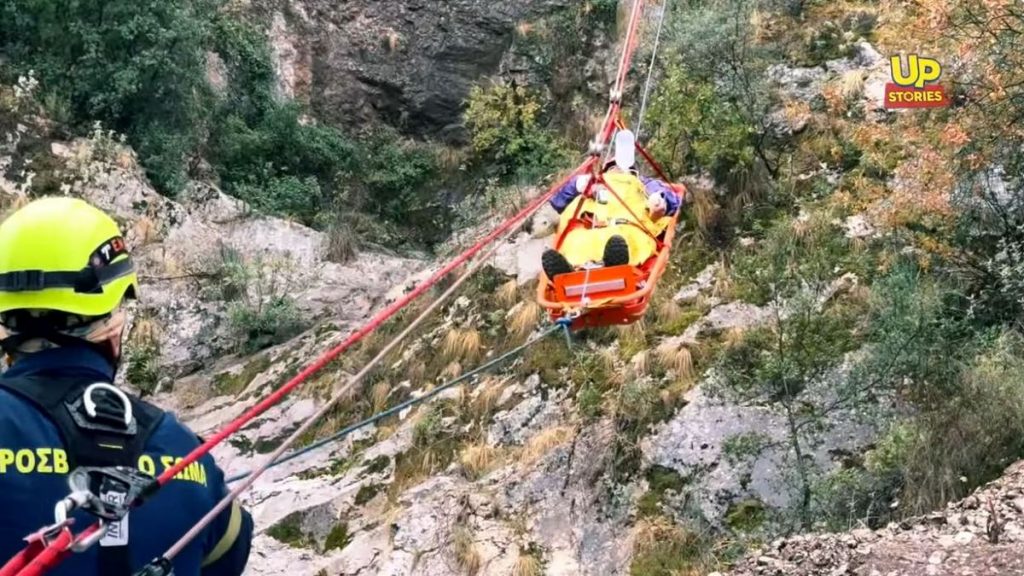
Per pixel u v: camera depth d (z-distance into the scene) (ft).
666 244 24.07
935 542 25.50
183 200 58.13
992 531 24.77
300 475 45.55
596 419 39.24
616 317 22.88
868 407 34.40
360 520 41.52
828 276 39.19
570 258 24.20
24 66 57.00
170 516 7.27
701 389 38.01
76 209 7.79
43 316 7.39
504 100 63.21
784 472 34.30
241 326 54.19
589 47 63.41
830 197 42.73
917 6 38.09
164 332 54.19
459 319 48.32
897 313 34.68
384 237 63.46
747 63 46.80
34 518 6.81
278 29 68.80
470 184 65.21
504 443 41.70
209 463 7.80
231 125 63.26
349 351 50.67
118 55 57.82
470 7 68.49
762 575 27.32
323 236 59.11
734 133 44.96
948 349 34.30
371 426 46.60
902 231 39.40
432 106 68.85
